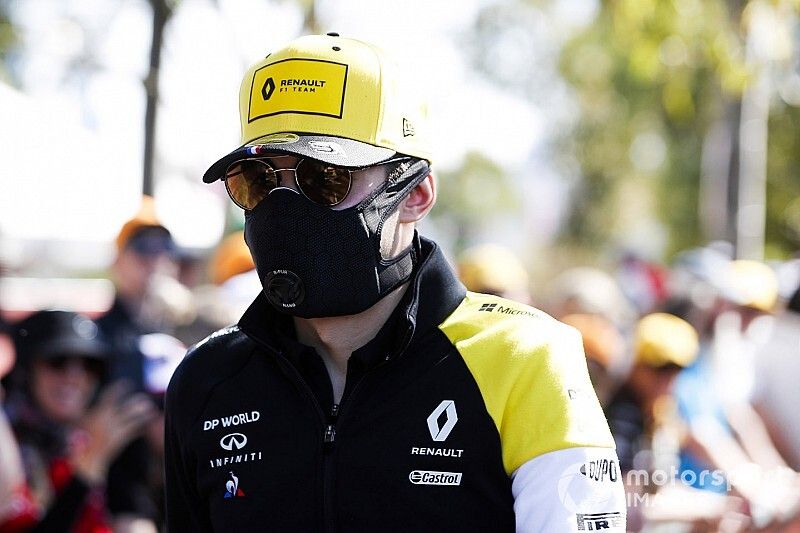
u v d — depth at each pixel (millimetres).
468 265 12812
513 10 51875
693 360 11070
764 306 13617
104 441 8688
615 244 61031
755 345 12820
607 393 10289
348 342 4727
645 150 54656
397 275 4648
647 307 18750
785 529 8320
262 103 4609
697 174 50469
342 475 4477
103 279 32656
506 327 4582
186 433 4918
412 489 4398
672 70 17047
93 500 8461
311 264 4488
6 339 13469
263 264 4566
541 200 71125
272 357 4824
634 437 9898
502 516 4375
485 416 4410
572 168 58281
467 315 4676
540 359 4457
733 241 20953
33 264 24484
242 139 4719
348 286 4512
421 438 4438
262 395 4766
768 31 16219
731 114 21016
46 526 8203
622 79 45031
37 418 8672
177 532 5109
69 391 8750
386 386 4543
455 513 4367
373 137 4547
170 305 11578
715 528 8289
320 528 4480
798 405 10234
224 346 5027
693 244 52000
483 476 4387
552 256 66500
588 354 10328
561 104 54656
